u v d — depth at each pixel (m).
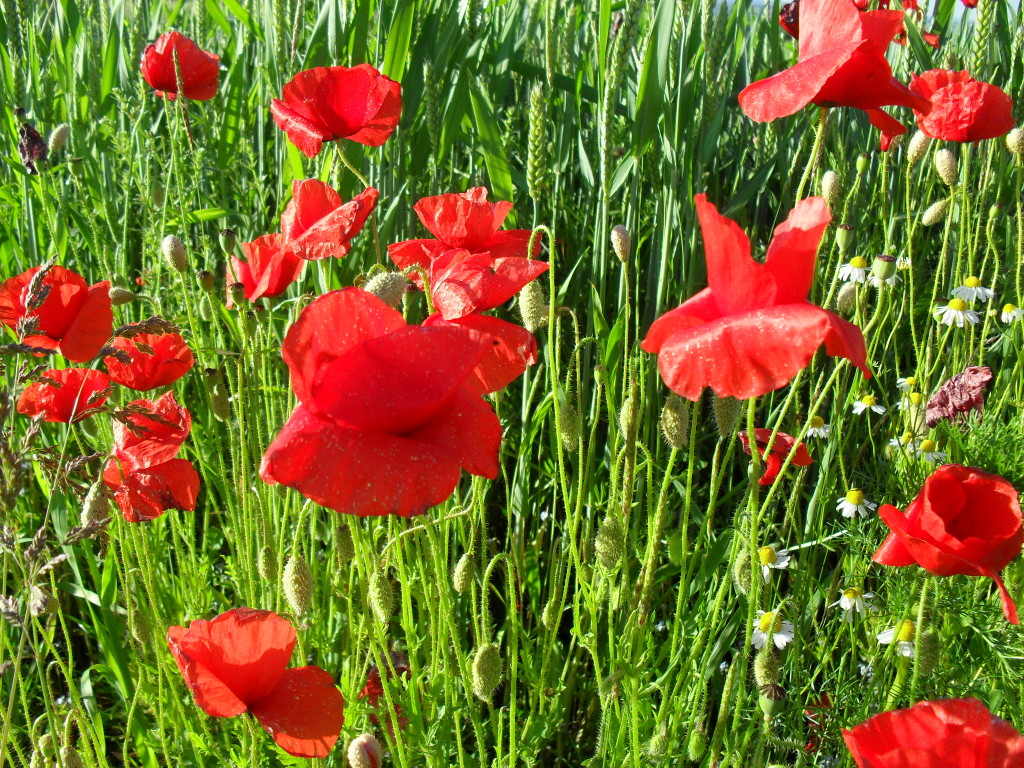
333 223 0.73
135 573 0.82
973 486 0.64
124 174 0.98
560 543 0.86
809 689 0.77
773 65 0.99
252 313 0.81
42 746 0.69
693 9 0.90
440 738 0.71
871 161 1.03
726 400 0.66
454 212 0.74
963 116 0.86
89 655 0.90
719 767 0.69
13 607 0.64
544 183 0.84
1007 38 1.10
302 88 0.79
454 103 0.93
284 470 0.55
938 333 0.95
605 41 0.87
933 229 1.09
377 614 0.68
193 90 0.96
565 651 0.86
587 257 0.96
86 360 0.72
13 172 1.06
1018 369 0.93
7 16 1.06
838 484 0.90
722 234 0.56
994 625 0.73
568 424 0.70
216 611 0.86
